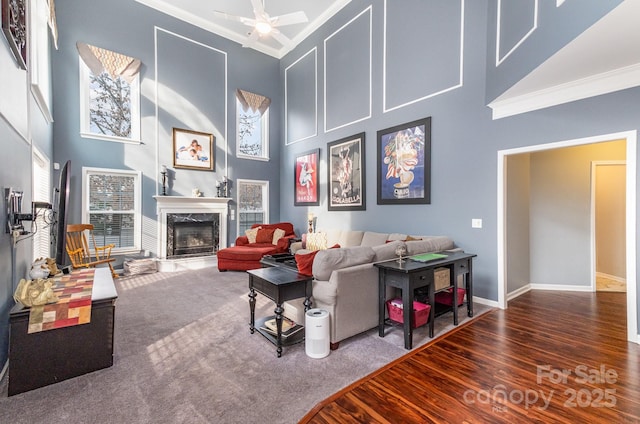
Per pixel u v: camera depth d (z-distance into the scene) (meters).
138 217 5.43
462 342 2.54
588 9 1.91
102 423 1.58
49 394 1.84
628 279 2.55
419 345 2.49
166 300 3.70
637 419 1.59
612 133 2.63
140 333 2.72
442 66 4.00
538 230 4.32
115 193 5.25
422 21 4.23
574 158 4.20
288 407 1.71
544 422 1.57
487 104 3.45
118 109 5.32
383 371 2.08
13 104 2.28
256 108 6.92
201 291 4.10
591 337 2.62
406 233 4.48
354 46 5.37
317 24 6.18
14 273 2.31
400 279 2.50
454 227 3.88
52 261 2.76
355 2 5.33
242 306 3.47
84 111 4.95
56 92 4.68
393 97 4.66
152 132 5.59
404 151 4.46
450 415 1.63
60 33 4.73
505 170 3.42
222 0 5.57
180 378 2.00
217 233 6.30
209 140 6.27
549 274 4.27
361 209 5.23
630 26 1.88
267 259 3.53
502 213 3.41
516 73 2.82
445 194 3.98
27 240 2.80
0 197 1.98
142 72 5.49
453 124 3.88
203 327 2.86
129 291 4.09
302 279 2.45
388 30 4.73
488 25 3.46
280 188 7.45
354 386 1.91
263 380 1.98
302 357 2.29
